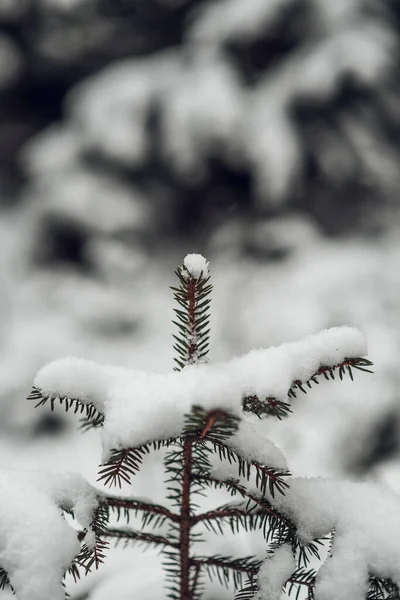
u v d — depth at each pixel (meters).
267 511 0.82
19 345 4.91
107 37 7.20
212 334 4.75
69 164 6.30
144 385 0.73
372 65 5.67
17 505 0.73
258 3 5.83
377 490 0.84
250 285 5.21
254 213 6.33
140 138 5.91
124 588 1.10
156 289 5.96
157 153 6.16
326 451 3.11
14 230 6.67
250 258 5.81
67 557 0.70
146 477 2.07
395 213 6.55
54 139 6.61
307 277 4.93
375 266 5.02
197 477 0.83
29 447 4.01
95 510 0.81
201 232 6.63
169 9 6.94
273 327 4.43
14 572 0.68
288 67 6.04
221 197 6.53
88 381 0.75
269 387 0.72
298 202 6.40
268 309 4.64
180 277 0.80
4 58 7.18
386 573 0.74
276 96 5.90
